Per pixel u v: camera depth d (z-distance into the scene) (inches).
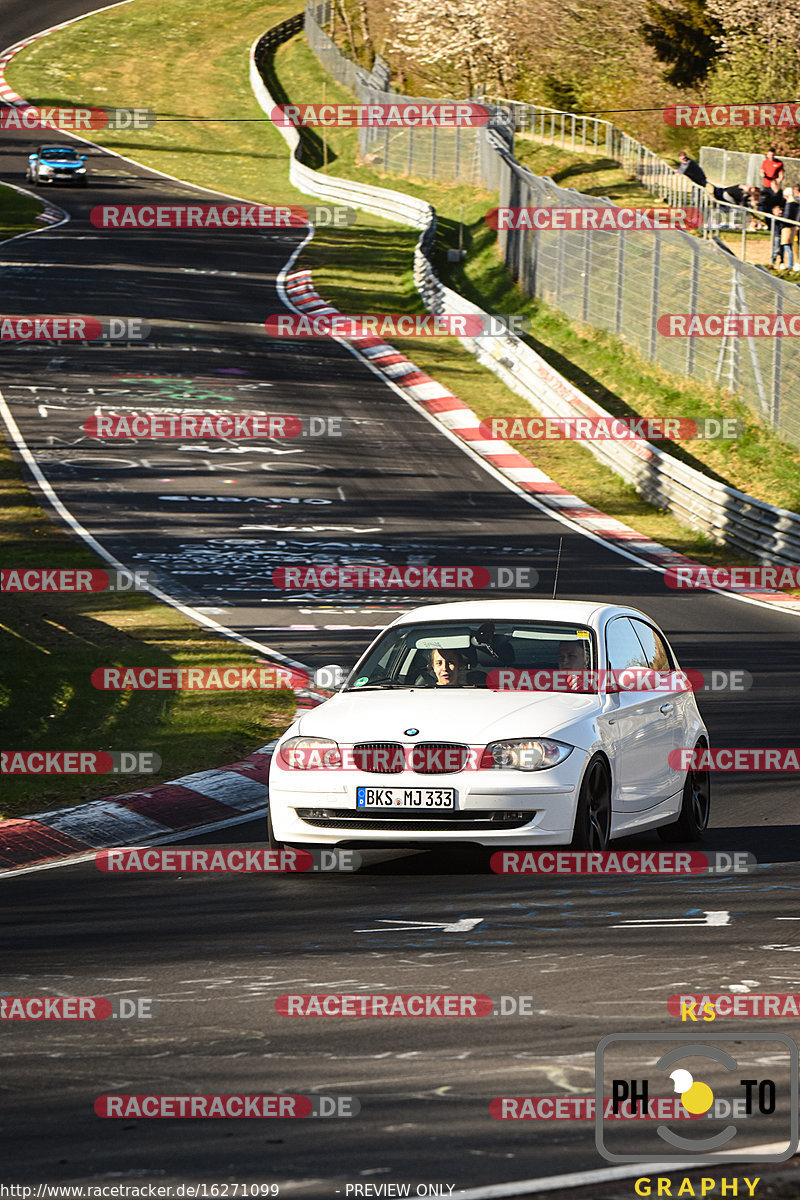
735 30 4837.6
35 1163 376.8
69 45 7608.3
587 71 5910.4
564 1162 368.5
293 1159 375.2
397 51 6815.9
